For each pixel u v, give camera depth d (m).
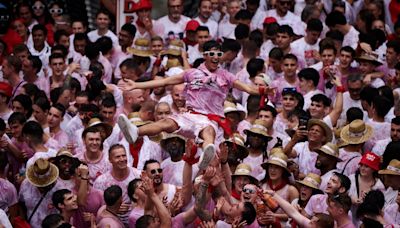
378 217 33.62
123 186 35.69
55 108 39.38
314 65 44.06
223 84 33.22
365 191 35.31
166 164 36.78
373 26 47.78
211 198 34.19
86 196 35.22
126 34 45.53
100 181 35.75
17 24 46.91
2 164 36.62
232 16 47.94
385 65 44.25
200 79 33.16
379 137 39.19
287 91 39.62
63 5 49.69
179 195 33.88
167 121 32.56
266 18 46.53
